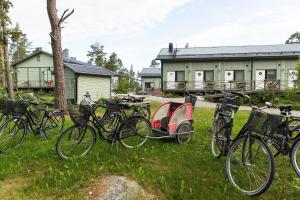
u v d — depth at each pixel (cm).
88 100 621
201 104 1581
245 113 1080
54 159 424
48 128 554
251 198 311
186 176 365
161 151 478
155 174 368
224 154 413
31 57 2294
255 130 341
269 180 299
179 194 315
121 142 486
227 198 308
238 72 2198
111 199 296
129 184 319
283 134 369
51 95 2002
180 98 2034
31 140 533
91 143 455
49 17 868
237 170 364
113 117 483
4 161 409
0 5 1183
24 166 395
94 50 5484
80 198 300
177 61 2298
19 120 489
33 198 304
